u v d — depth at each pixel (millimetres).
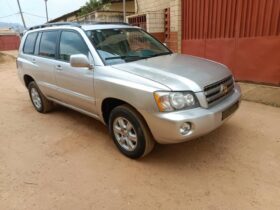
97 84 3570
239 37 6840
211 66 3656
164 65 3533
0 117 5590
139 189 2906
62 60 4352
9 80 10383
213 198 2689
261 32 6332
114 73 3383
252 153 3475
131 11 16250
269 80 6473
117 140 3643
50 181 3139
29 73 5367
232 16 6879
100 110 3719
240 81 7113
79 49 3979
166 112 2871
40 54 5016
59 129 4707
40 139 4332
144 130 3186
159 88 2912
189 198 2715
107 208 2648
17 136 4512
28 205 2758
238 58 7008
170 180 3029
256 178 2959
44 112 5629
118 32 4266
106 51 3785
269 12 6074
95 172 3275
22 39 5773
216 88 3213
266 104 5309
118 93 3277
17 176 3281
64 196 2861
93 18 16125
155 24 9781
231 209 2527
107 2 16453
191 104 2938
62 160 3607
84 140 4191
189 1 8039
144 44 4371
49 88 4852
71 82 4121
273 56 6242
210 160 3381
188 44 8430
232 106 3383
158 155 3584
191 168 3236
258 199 2637
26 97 7234
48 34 4809
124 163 3443
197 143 3826
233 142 3793
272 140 3791
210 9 7422
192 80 3059
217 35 7406
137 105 3072
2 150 4016
